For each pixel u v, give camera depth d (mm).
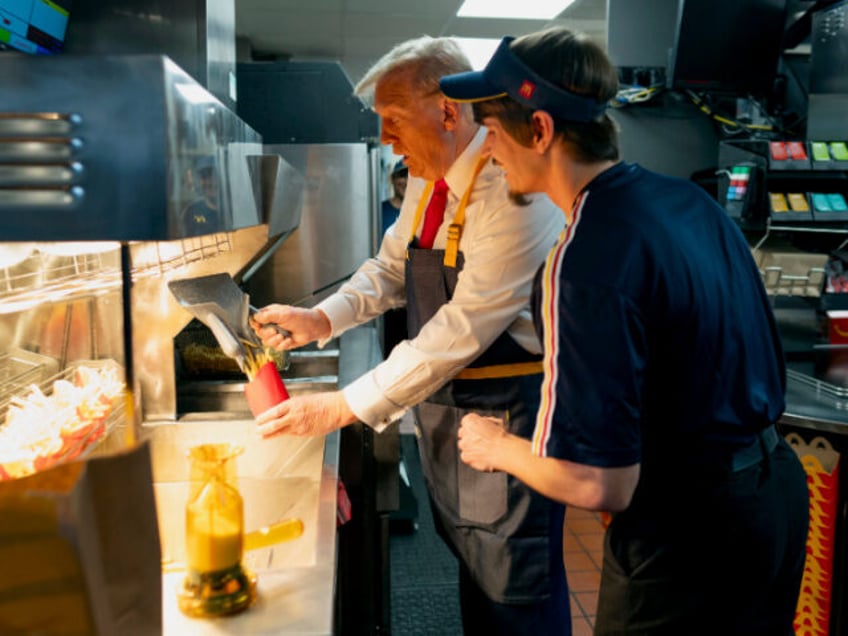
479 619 1723
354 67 9477
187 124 857
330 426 1502
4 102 774
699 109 3014
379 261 2031
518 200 1310
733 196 2680
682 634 1240
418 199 1917
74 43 1454
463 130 1591
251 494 1495
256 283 2773
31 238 793
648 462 1217
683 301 1102
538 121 1146
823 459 2090
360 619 2150
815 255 2627
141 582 782
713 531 1190
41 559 676
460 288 1562
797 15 2996
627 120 3002
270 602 982
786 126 3006
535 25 7109
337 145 2703
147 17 1451
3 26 1166
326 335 1912
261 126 2846
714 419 1161
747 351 1197
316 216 2738
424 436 1747
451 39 1632
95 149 784
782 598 1328
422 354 1519
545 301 1107
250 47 7867
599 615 1330
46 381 1518
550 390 1094
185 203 848
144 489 781
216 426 1789
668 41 3059
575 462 1075
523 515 1611
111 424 1532
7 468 1103
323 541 1149
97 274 1510
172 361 1810
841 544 2086
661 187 1207
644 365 1096
